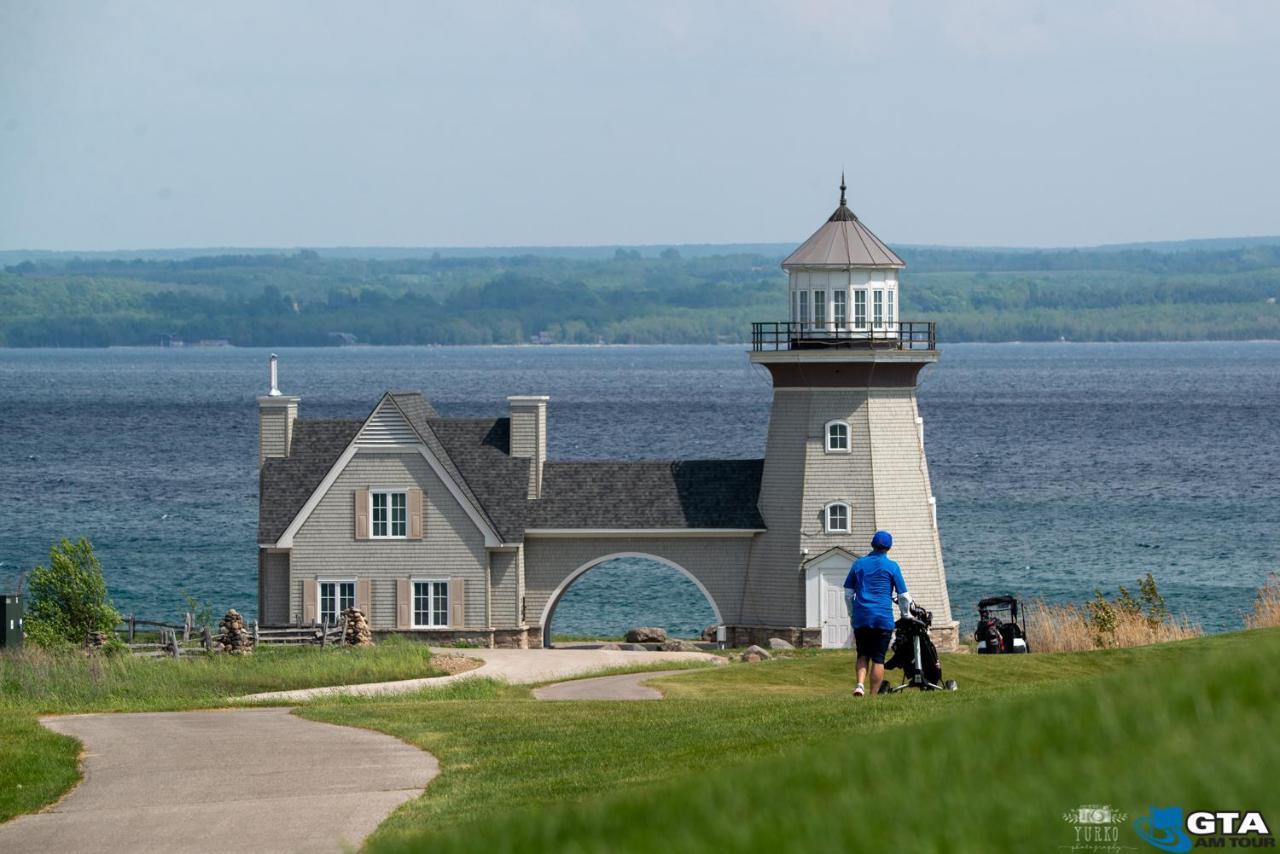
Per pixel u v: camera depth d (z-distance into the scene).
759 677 180.50
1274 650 73.94
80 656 188.50
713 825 60.59
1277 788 54.91
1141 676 74.19
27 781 100.69
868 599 122.69
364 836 81.50
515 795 88.88
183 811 90.31
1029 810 56.31
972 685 166.12
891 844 55.03
